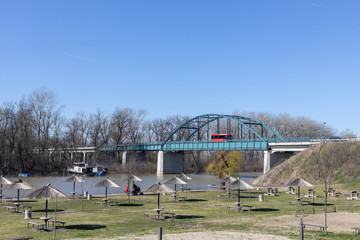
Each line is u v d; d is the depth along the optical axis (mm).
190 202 44625
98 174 117938
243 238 21938
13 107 117062
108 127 153375
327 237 22844
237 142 104125
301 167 74375
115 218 32062
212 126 174625
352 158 69625
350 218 30922
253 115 172875
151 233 24188
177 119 170375
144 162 147000
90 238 22609
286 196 51156
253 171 138625
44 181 92500
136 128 159875
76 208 38562
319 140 91062
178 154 137000
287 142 92375
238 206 37031
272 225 27750
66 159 133750
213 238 21859
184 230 25672
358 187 59438
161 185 33469
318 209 37469
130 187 74188
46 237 23766
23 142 118188
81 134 155250
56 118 131000
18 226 28016
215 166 96062
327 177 68500
